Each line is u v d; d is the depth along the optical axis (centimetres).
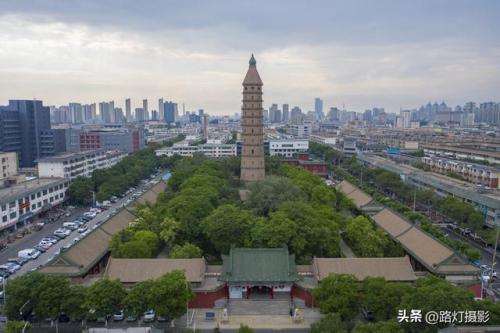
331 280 7125
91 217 14512
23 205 13400
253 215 10744
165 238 9850
